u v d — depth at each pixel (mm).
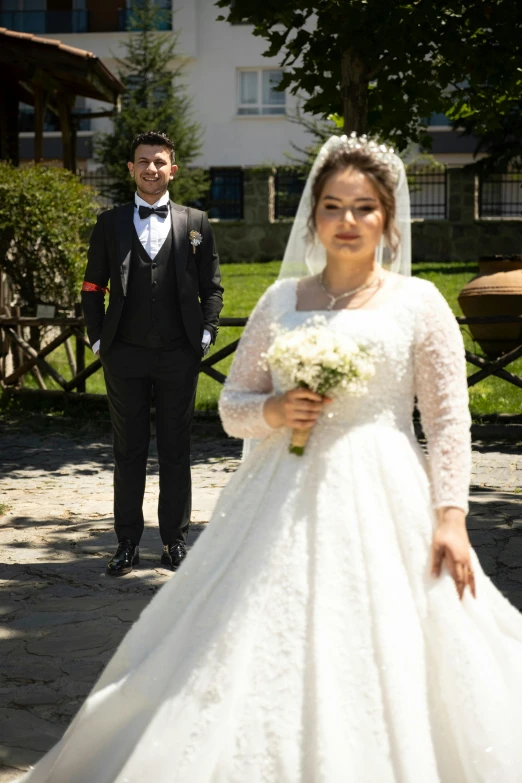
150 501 6586
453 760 2256
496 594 2525
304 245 2729
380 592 2291
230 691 2270
